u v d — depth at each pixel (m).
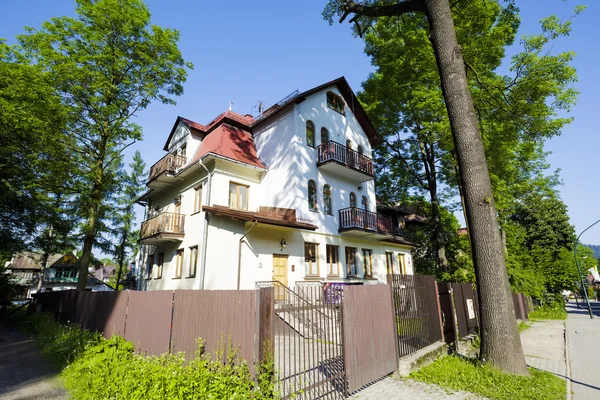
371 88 20.44
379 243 19.09
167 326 6.35
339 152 16.41
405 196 22.92
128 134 15.28
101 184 15.70
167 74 16.39
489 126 13.68
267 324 4.73
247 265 12.59
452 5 9.35
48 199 16.12
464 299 10.45
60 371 6.64
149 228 15.74
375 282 17.77
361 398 4.98
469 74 12.91
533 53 12.03
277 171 15.38
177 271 14.65
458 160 7.41
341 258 16.05
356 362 5.31
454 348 8.62
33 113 12.54
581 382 6.38
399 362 6.27
